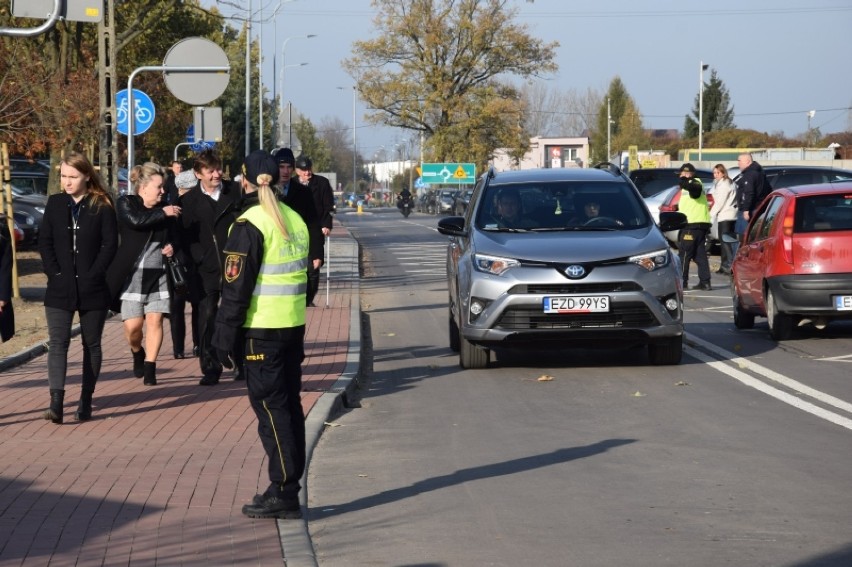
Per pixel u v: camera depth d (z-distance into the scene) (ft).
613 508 25.84
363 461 31.07
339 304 72.28
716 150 272.72
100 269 35.68
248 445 32.17
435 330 61.16
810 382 42.57
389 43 284.61
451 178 293.02
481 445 32.81
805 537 23.35
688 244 79.56
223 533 23.63
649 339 44.45
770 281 52.60
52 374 35.40
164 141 147.95
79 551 22.33
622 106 492.13
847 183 54.39
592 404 38.78
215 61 62.39
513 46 282.97
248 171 25.23
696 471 29.19
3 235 35.70
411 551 22.94
